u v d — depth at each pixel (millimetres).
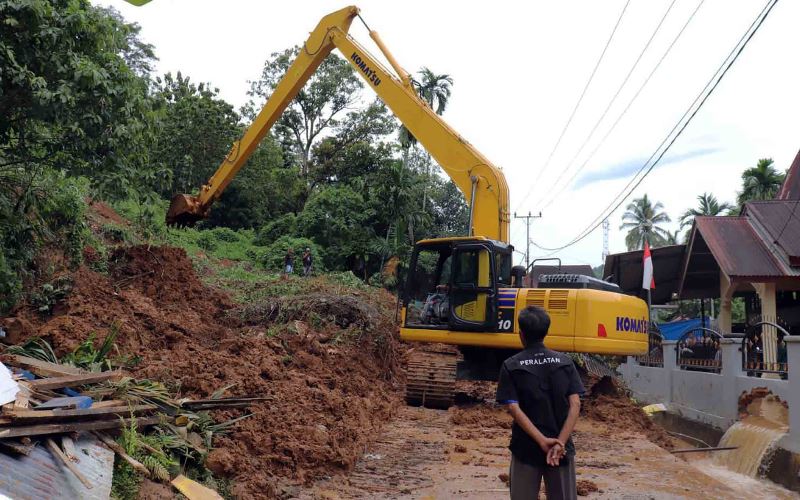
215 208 39531
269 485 5844
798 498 9164
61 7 9562
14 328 9070
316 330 13797
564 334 10930
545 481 4184
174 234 27031
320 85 45000
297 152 48094
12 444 4168
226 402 6848
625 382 18531
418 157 50406
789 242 16719
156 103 11188
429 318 12289
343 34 14906
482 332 11516
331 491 6242
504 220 12867
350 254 35531
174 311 12984
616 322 11086
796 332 19109
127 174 10227
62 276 11562
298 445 6734
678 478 7422
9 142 10117
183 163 35125
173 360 8703
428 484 6711
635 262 21109
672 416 15867
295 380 9266
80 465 4422
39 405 4684
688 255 19562
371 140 46250
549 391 4242
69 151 9898
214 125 37000
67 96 8891
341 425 7895
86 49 9672
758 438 10953
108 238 18703
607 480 7227
